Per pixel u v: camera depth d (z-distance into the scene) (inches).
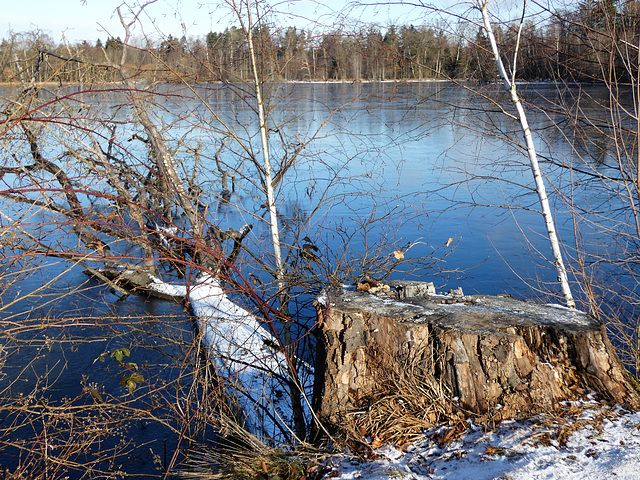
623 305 219.9
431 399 127.1
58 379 250.4
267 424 169.8
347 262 183.2
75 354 273.0
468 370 125.4
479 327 126.9
